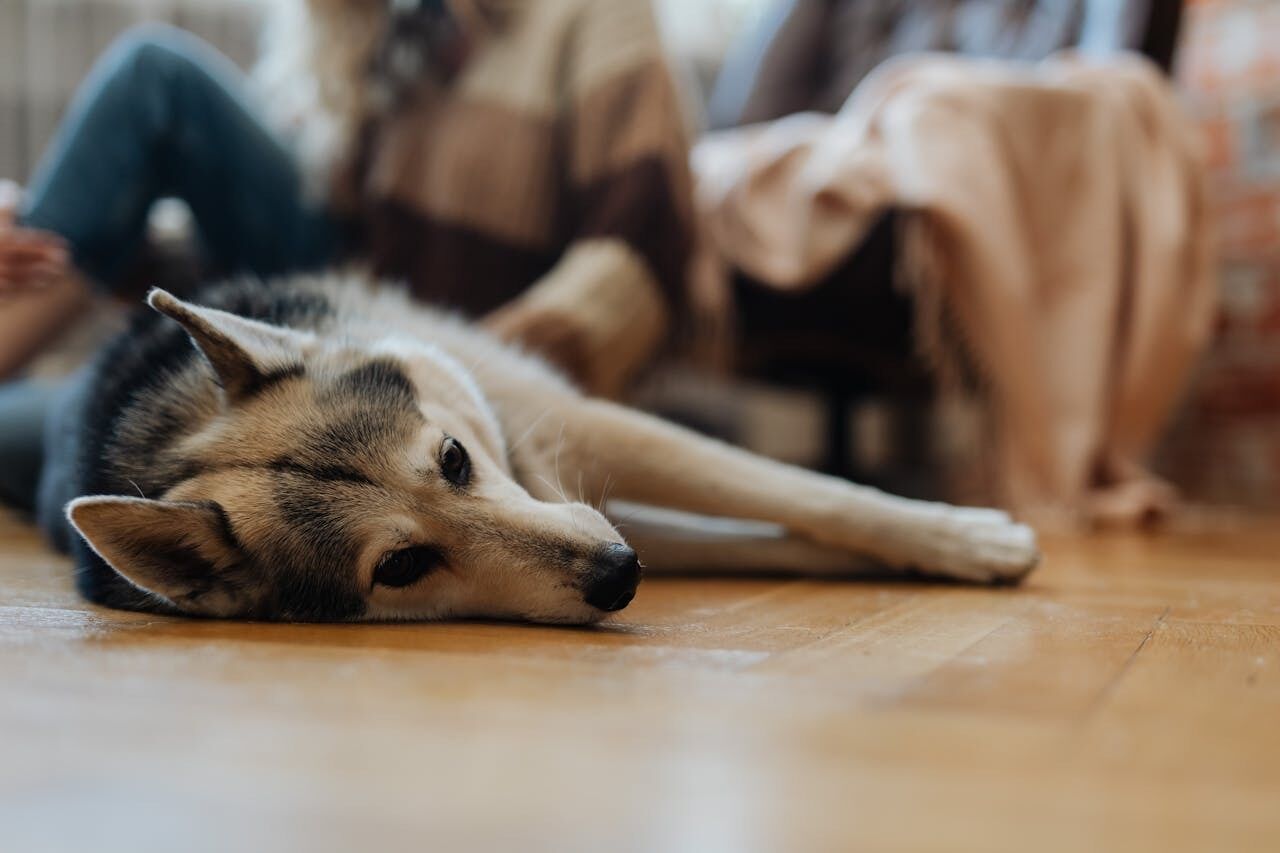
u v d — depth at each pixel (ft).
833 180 9.74
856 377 12.88
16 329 8.35
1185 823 1.96
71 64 14.58
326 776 2.25
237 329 4.68
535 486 5.36
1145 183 10.13
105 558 4.20
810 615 4.55
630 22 9.17
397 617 4.52
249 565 4.42
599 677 3.22
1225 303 13.53
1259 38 13.19
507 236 9.30
